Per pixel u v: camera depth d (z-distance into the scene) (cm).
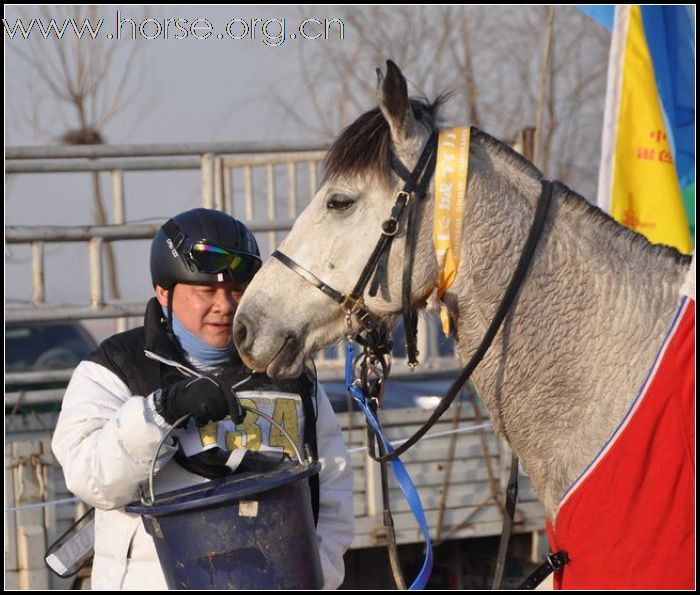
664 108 940
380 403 511
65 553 491
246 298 484
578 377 485
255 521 429
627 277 491
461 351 504
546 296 486
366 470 846
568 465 486
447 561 948
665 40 947
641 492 459
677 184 923
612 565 458
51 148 909
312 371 508
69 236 893
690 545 452
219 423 462
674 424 460
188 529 427
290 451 471
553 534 494
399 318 517
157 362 470
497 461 885
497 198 489
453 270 480
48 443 778
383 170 478
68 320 894
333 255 481
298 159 1095
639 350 480
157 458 430
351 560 918
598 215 503
